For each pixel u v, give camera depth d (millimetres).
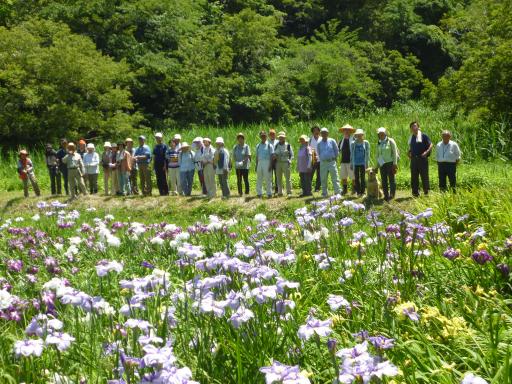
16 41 29188
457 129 23938
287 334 3836
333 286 5504
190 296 4148
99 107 30828
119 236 8812
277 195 15641
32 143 30766
